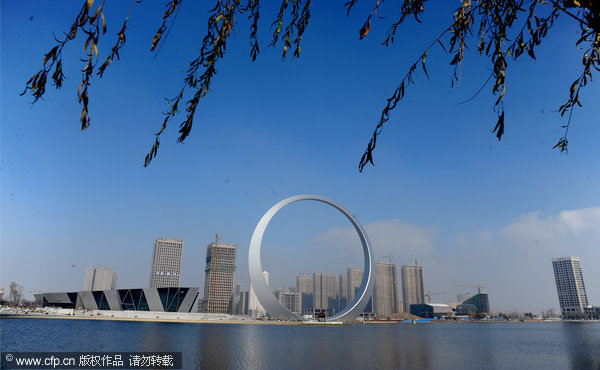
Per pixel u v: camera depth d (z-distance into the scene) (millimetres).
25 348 22844
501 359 20969
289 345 27047
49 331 37000
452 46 4816
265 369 16422
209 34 4430
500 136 4312
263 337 34500
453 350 25516
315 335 39094
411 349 25703
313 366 17438
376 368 17172
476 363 19219
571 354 23844
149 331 39312
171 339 30109
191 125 4359
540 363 19594
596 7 3441
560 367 18297
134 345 25000
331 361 19078
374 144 4410
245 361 18609
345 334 42000
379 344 29281
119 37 3584
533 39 4578
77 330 39125
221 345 26016
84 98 3408
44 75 3295
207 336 34000
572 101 4996
